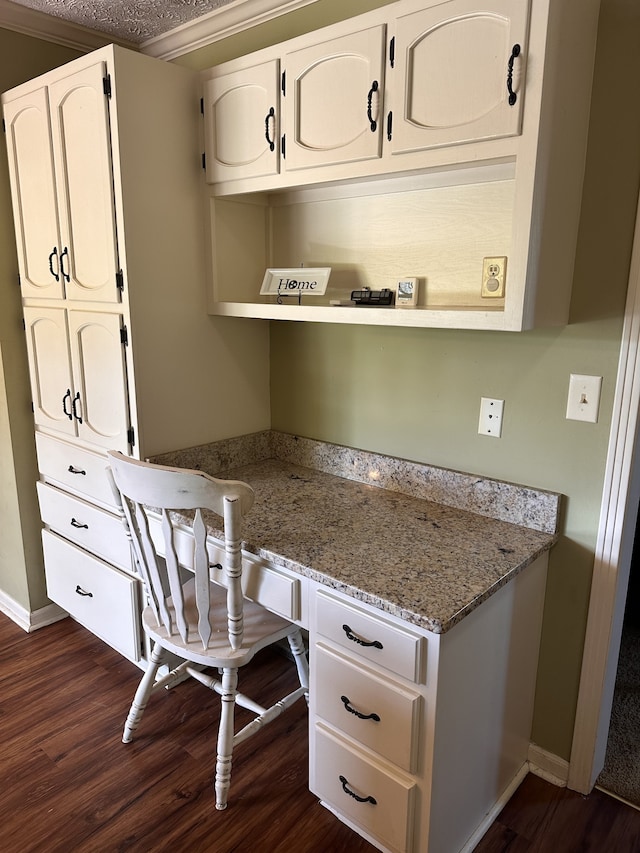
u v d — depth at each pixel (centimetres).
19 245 220
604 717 169
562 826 162
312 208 195
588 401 150
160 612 168
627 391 143
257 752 187
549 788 175
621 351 143
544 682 173
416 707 127
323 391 210
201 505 145
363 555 147
